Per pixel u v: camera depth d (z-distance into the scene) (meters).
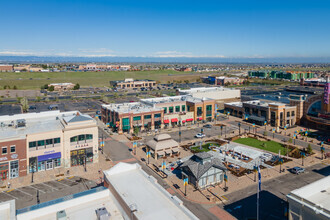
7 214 36.06
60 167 76.12
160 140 85.56
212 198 58.91
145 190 42.84
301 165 76.94
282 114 120.62
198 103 130.38
